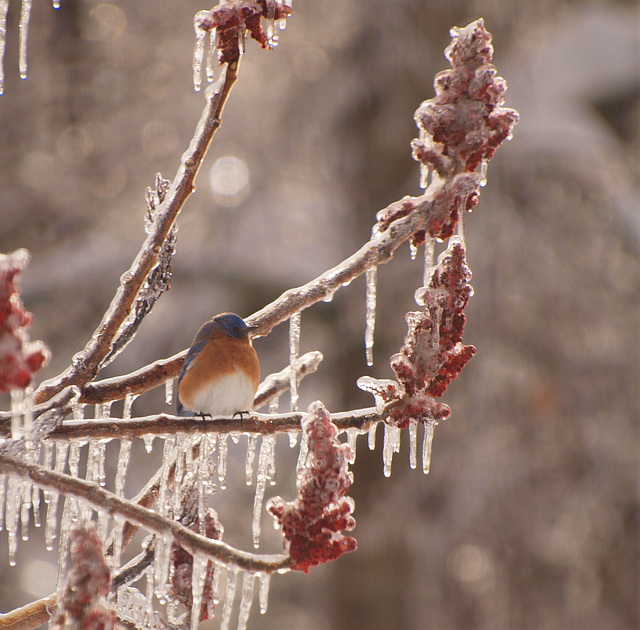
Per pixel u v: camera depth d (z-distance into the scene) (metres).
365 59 15.23
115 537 4.44
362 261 5.12
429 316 4.53
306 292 5.48
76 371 4.80
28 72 16.42
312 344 17.59
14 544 4.45
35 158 16.72
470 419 13.85
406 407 4.54
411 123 14.98
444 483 14.05
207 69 4.53
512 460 13.88
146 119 17.11
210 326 5.98
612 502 13.93
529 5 15.65
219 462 5.07
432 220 4.99
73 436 4.45
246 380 5.84
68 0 16.52
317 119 15.94
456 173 4.87
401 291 14.37
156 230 4.71
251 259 16.64
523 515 13.74
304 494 3.85
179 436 4.87
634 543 13.99
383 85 15.09
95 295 15.99
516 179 14.83
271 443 5.21
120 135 17.02
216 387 5.79
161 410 15.30
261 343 17.16
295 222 17.41
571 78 16.34
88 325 15.94
